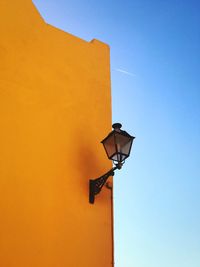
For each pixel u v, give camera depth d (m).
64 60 5.37
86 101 5.29
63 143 4.62
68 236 4.04
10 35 4.79
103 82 5.78
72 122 4.91
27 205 3.88
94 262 4.11
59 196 4.21
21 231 3.70
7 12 4.91
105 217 4.55
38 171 4.17
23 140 4.21
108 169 4.98
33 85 4.70
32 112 4.49
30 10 5.27
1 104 4.23
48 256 3.77
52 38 5.41
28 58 4.86
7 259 3.47
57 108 4.82
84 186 4.56
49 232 3.91
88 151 4.87
